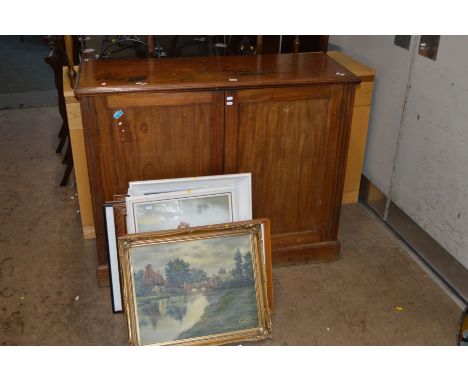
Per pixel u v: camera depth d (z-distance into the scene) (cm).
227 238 247
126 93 234
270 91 248
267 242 253
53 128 481
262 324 247
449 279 290
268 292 257
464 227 272
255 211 279
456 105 268
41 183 386
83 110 235
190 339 239
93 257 307
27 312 264
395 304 274
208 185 257
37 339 248
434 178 292
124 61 277
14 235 326
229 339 242
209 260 245
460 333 242
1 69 641
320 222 291
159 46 359
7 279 287
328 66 273
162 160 255
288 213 285
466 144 263
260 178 270
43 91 575
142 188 250
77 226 337
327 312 267
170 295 240
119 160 250
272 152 265
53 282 286
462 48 259
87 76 248
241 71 261
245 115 252
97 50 355
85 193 312
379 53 334
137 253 238
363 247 320
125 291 236
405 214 326
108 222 253
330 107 259
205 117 249
